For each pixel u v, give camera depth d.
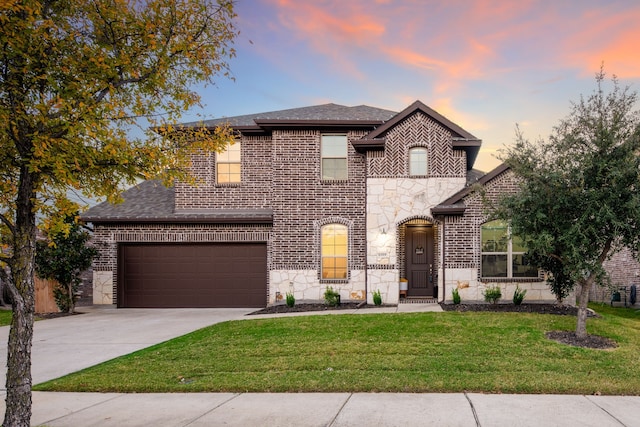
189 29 4.91
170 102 5.10
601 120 7.26
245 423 4.45
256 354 7.22
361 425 4.34
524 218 7.84
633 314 14.29
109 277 14.12
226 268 14.19
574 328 8.56
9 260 3.97
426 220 13.05
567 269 7.81
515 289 12.15
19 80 3.95
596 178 7.24
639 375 5.88
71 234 12.62
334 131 13.95
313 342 7.87
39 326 10.65
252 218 13.77
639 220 6.96
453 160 13.08
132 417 4.68
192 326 10.37
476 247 12.23
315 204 13.70
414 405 4.90
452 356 6.79
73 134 3.90
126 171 4.62
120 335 9.39
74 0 4.24
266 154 14.62
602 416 4.53
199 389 5.62
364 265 13.41
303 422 4.44
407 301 13.22
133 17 4.54
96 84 4.24
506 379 5.71
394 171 13.20
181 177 5.29
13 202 4.20
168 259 14.27
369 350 7.24
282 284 13.55
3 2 3.37
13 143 4.04
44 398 5.40
